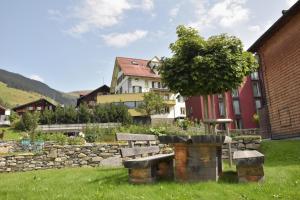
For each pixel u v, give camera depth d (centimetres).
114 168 1021
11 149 2241
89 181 751
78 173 925
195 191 583
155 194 577
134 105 5475
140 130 2602
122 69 5959
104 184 682
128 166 663
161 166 744
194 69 937
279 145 1241
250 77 5081
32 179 885
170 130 2625
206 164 657
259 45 1884
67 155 1533
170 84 978
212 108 1005
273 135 1788
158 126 2941
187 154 666
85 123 4488
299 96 1535
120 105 4822
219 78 926
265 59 1855
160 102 5078
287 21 1594
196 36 987
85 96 6612
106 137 2462
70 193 622
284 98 1670
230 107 4866
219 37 970
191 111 5256
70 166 1519
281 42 1675
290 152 1109
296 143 1207
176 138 644
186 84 948
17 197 630
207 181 642
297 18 1519
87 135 2433
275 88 1758
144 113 5059
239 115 4869
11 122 5541
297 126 1559
